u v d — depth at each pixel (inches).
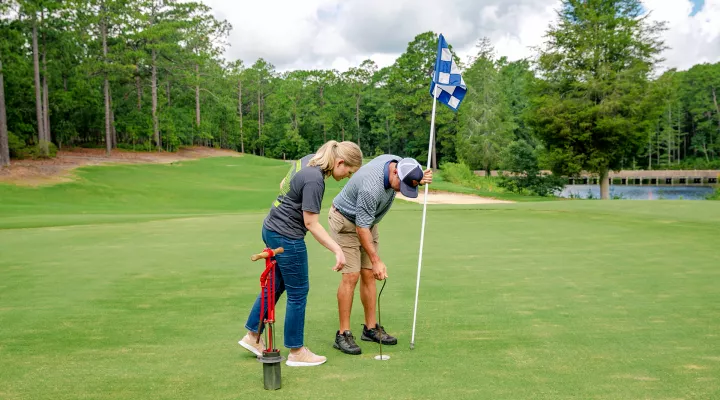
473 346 144.9
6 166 1134.4
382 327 164.2
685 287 211.2
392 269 253.4
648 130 1310.3
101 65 1695.4
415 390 114.3
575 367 127.3
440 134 2492.6
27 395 113.7
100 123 2140.7
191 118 2527.1
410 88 2343.8
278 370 116.6
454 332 158.2
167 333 159.6
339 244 149.6
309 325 171.0
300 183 135.7
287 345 134.9
